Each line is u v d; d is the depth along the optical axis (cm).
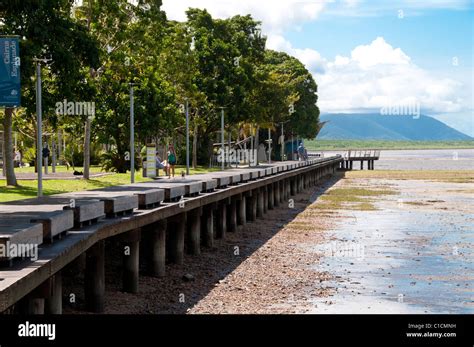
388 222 3862
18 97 3119
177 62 6812
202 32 7675
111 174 5550
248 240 3120
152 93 5659
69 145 7669
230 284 2133
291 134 11425
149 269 2200
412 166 12656
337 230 3506
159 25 5219
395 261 2597
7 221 1820
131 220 1873
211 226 2878
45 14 3662
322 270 2398
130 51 5219
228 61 7600
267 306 1866
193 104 6962
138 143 6300
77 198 2775
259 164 8388
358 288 2114
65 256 1358
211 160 7938
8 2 3522
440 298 2002
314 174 7469
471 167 11925
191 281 2158
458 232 3441
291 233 3378
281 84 9031
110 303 1817
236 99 7581
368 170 10944
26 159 8069
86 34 3934
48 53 3684
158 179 4581
